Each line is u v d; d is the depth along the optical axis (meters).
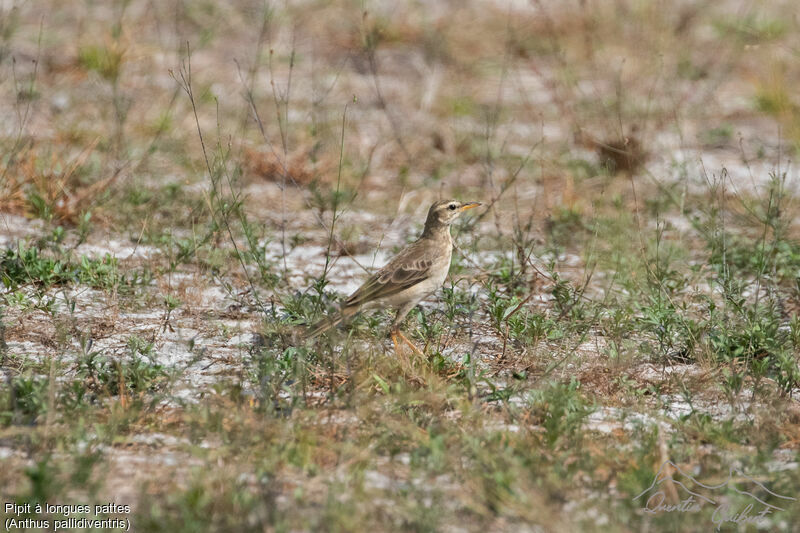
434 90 26.72
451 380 11.34
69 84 25.36
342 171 20.52
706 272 15.72
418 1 34.81
